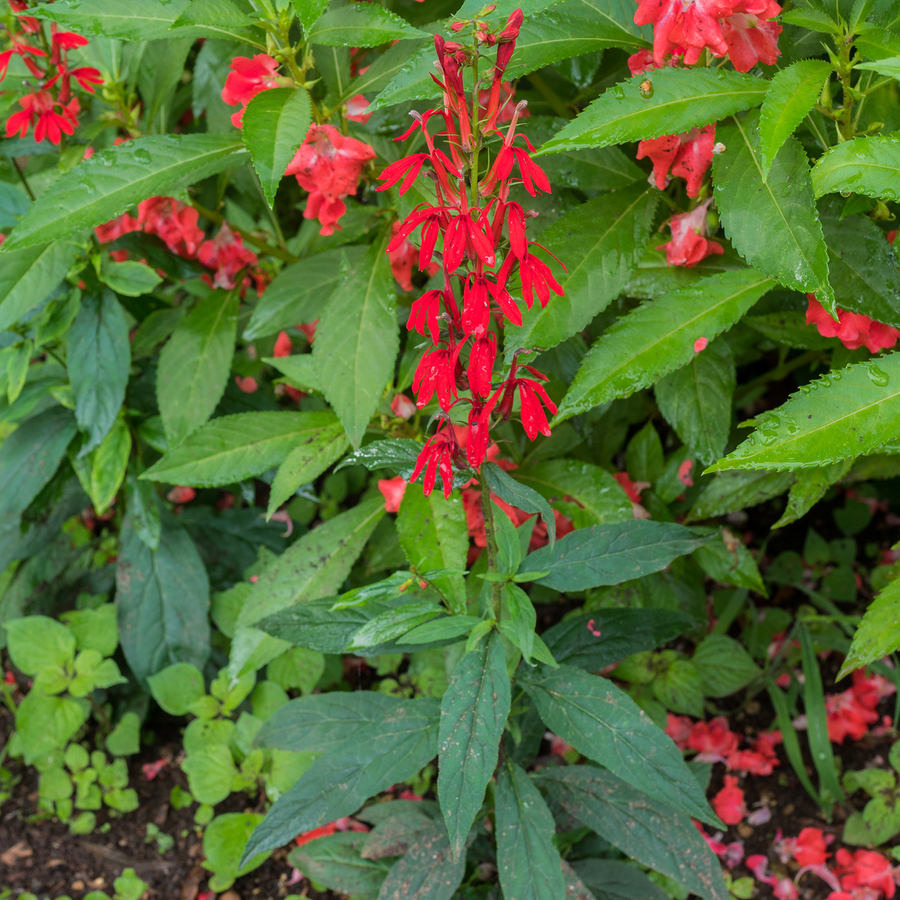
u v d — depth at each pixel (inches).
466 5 28.1
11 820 41.7
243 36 32.2
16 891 39.4
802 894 37.9
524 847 30.1
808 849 38.4
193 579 42.1
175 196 35.1
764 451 26.8
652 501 38.9
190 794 42.0
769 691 41.5
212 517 45.1
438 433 25.8
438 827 32.6
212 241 38.4
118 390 37.4
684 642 44.2
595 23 30.7
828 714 41.7
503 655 28.6
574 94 38.9
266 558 43.9
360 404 32.6
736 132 29.2
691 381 33.6
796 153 28.2
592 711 29.8
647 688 41.0
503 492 26.6
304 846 35.4
